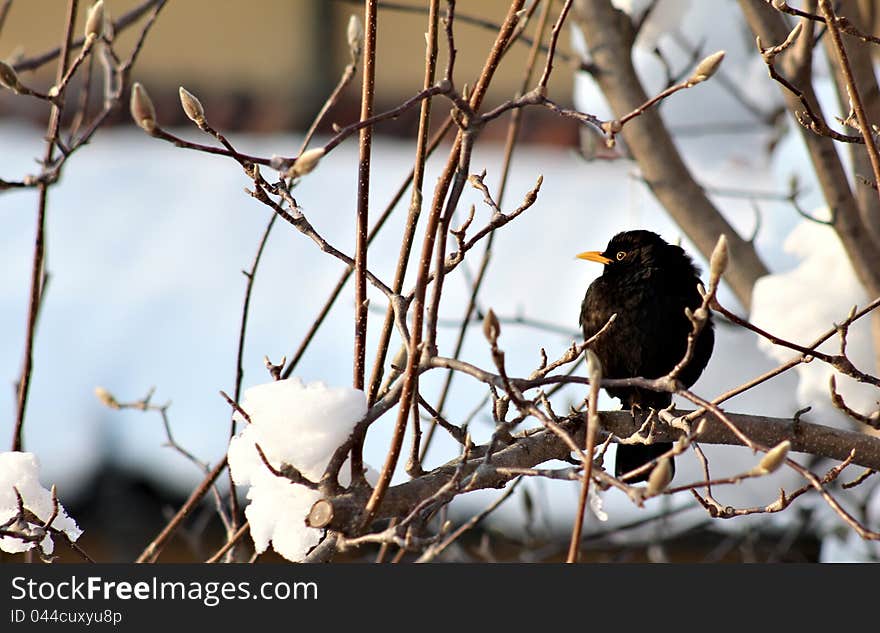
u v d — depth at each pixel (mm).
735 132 12195
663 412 5742
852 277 9023
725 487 10797
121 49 20688
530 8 6691
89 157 17422
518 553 11773
